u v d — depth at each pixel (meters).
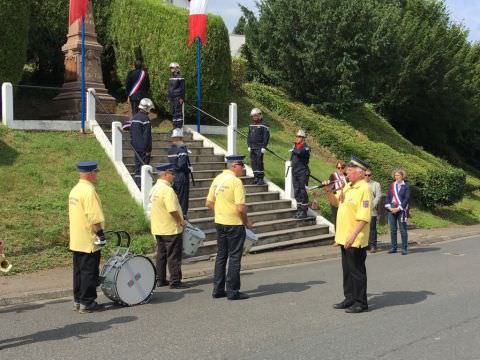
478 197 26.47
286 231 13.16
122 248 7.88
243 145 17.47
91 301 7.20
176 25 17.39
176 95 14.98
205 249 11.32
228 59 18.52
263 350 5.59
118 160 12.88
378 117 28.41
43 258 9.59
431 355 5.48
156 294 8.30
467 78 30.31
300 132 13.97
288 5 22.31
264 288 8.70
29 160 12.03
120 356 5.45
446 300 7.86
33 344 5.86
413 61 27.97
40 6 18.17
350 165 7.25
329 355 5.43
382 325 6.53
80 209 7.13
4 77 14.48
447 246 14.45
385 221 17.09
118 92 20.33
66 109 16.02
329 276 9.77
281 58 22.66
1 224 9.97
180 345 5.76
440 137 32.97
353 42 22.11
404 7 31.25
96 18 19.28
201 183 13.69
